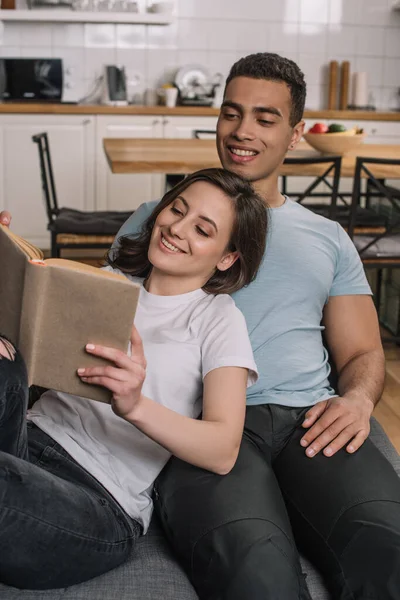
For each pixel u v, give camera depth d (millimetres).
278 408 1555
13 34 5469
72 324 1168
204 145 3787
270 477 1399
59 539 1196
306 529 1401
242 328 1439
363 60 5789
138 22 5410
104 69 5551
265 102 1705
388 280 3705
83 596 1248
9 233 1223
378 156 3617
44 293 1150
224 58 5672
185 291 1507
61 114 5027
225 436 1324
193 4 5566
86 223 3475
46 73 5176
